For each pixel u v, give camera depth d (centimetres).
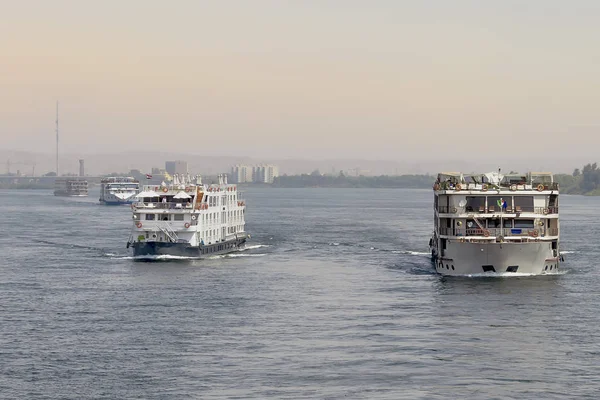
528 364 8662
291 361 8738
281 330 10112
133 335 9862
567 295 12400
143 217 16962
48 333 9975
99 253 18638
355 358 8850
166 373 8344
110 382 8075
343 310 11362
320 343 9469
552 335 9888
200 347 9300
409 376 8256
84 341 9569
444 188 14638
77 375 8288
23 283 13838
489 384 8025
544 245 14012
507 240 14038
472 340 9631
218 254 17888
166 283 13788
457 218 14312
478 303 11838
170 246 16875
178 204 16838
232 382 8069
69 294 12712
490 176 14875
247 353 9044
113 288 13275
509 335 9875
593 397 7688
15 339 9662
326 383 8038
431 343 9488
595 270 15112
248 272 15200
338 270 15588
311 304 11831
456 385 8000
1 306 11700
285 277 14550
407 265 16462
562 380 8150
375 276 14700
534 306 11606
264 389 7862
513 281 13688
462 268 14250
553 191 14162
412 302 11962
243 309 11450
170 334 9912
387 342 9519
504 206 14200
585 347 9338
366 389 7875
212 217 17688
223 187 18388
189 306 11681
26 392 7800
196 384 8006
